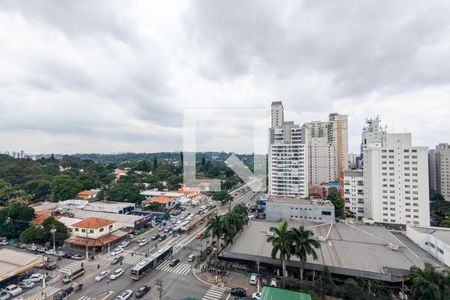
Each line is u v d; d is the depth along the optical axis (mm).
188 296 39156
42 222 62062
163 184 137250
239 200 109688
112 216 76375
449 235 50875
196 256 54875
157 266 49812
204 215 87625
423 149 76438
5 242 61875
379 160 80688
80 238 59156
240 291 39688
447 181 124188
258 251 49156
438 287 33125
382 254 47906
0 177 124000
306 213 75688
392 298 38750
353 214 93938
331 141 152000
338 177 142250
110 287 41438
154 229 75500
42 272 46406
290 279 42812
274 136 124688
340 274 42188
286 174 108938
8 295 38375
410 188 77312
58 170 159750
